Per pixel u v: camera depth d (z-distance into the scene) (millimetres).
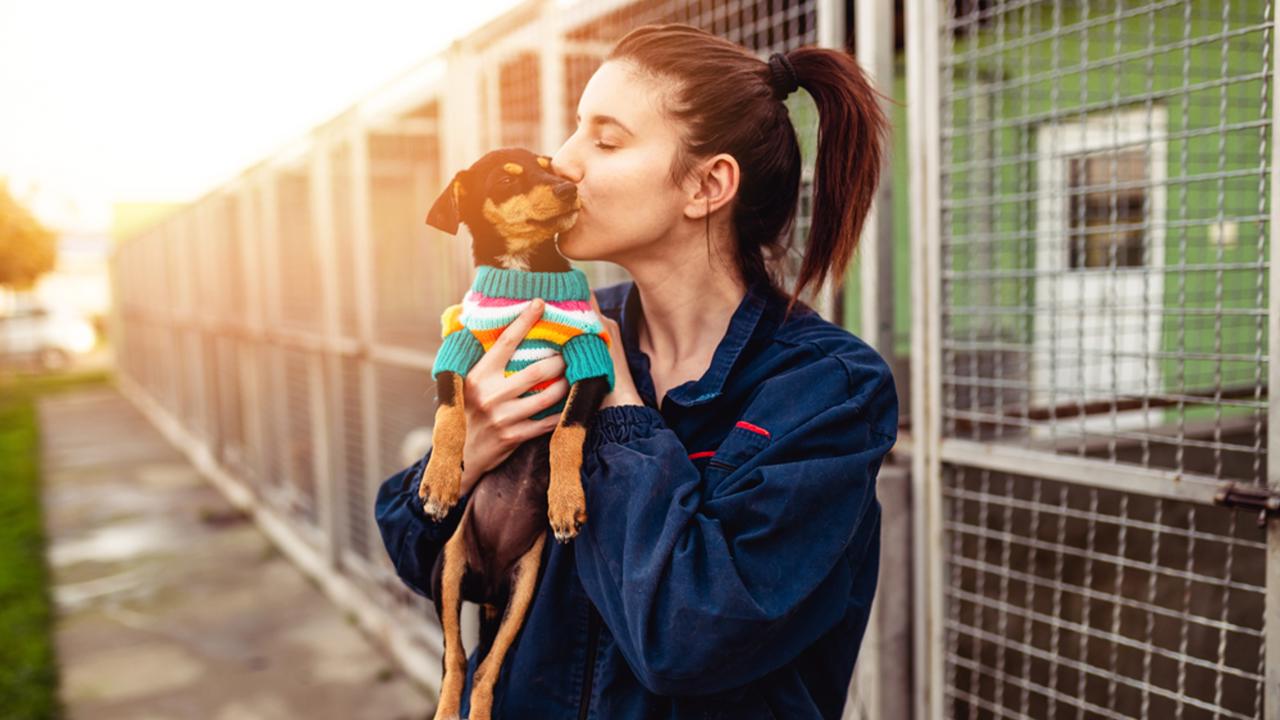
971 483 2830
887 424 1394
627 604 1261
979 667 2566
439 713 1556
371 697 4871
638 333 1619
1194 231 4559
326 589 6422
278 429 7828
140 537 8102
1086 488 2951
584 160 1477
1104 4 4184
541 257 1521
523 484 1533
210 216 9984
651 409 1443
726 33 3250
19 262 32656
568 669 1436
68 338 25766
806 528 1271
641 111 1434
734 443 1347
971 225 3168
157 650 5566
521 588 1536
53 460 12023
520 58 3943
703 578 1229
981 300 3195
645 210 1438
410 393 5117
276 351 7410
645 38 1482
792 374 1370
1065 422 3098
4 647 5574
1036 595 2908
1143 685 2148
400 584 5277
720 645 1214
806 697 1403
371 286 5281
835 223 1492
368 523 5645
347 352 5523
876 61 2588
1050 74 2334
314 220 6055
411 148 6270
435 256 5855
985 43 3729
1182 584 3043
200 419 11203
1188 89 2023
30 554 7551
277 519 7816
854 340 1444
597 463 1393
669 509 1280
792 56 1517
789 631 1294
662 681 1249
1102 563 2961
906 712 2707
